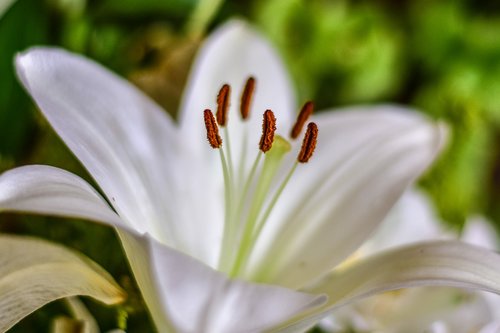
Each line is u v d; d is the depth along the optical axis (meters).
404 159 0.54
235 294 0.45
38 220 0.57
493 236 0.62
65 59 0.52
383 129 0.55
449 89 0.85
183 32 0.65
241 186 0.54
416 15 0.90
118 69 0.64
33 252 0.49
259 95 0.57
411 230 0.61
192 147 0.55
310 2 0.81
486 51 0.87
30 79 0.50
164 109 0.61
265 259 0.53
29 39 0.60
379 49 0.81
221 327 0.44
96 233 0.56
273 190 0.54
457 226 0.71
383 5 0.91
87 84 0.52
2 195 0.45
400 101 0.86
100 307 0.55
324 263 0.53
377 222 0.53
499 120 0.88
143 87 0.61
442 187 0.76
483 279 0.48
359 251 0.59
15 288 0.48
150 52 0.65
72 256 0.49
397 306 0.57
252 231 0.53
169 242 0.52
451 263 0.49
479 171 0.79
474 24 0.90
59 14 0.62
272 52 0.57
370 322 0.56
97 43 0.64
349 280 0.50
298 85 0.75
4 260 0.48
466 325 0.56
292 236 0.54
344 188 0.54
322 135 0.56
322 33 0.79
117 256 0.56
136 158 0.53
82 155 0.48
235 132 0.56
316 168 0.55
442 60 0.88
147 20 0.65
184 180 0.54
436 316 0.57
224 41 0.57
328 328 0.56
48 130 0.58
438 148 0.55
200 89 0.56
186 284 0.44
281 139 0.52
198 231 0.54
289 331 0.48
